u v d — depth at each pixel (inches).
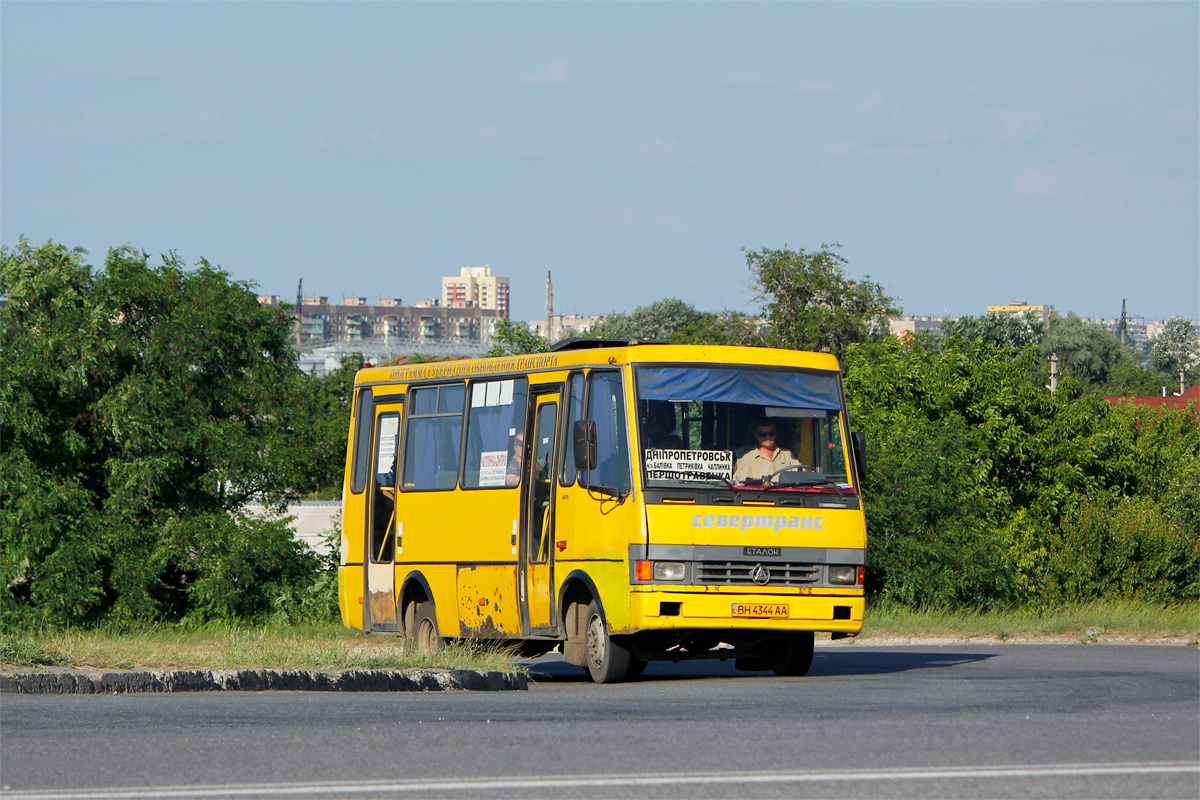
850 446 1211.2
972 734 708.7
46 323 2536.9
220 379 2672.2
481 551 1360.7
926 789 544.7
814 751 647.1
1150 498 2918.3
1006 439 2780.5
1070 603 2591.0
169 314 2650.1
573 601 1230.9
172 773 581.0
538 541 1293.1
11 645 1006.4
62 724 725.3
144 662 1025.5
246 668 997.8
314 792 537.6
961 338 2955.2
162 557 2400.3
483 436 1380.4
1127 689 1000.9
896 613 2276.1
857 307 4869.6
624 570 1143.6
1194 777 573.6
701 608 1127.6
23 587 2471.7
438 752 642.2
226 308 2640.3
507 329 3161.9
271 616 2450.8
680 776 574.9
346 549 1592.0
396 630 1502.2
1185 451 3159.5
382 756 629.3
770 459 1182.3
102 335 2536.9
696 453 1160.8
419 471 1472.7
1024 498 2847.0
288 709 817.5
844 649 1782.7
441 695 960.3
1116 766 600.1
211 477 2534.5
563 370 1267.2
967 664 1389.0
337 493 2797.7
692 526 1133.7
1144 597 2679.6
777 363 1213.7
